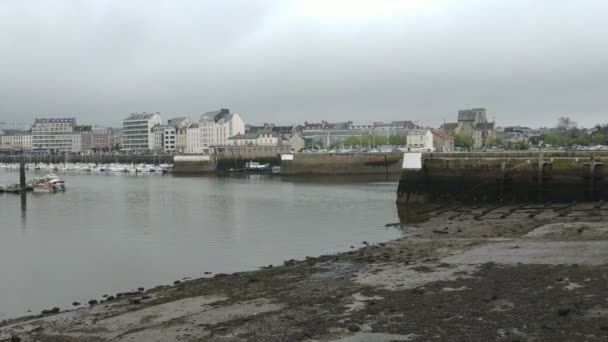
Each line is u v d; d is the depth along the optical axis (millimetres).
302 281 27469
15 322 24188
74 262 38719
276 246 43156
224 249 42438
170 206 74125
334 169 144625
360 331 18766
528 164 59562
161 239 47750
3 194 98375
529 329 17812
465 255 30859
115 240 47688
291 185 110250
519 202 59719
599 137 181500
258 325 20328
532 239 34938
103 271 35812
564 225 40344
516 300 21016
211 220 59250
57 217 64188
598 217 44688
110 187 114312
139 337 20203
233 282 28688
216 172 183375
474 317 19359
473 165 62625
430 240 38250
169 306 24297
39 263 38562
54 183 105750
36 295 30391
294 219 58719
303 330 19312
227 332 19828
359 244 42625
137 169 197625
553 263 27156
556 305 20109
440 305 21000
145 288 30891
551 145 185750
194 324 21188
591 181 55562
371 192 88875
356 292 24125
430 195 65562
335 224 54156
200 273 34344
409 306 21219
